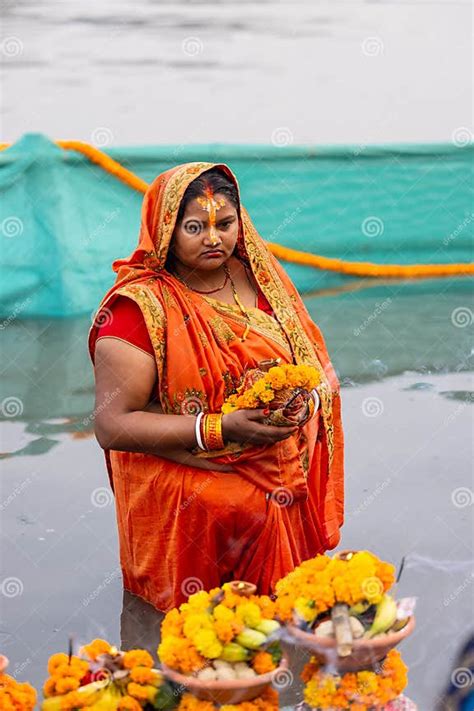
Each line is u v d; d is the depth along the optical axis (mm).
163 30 11945
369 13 11812
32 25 11766
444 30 11969
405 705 3521
